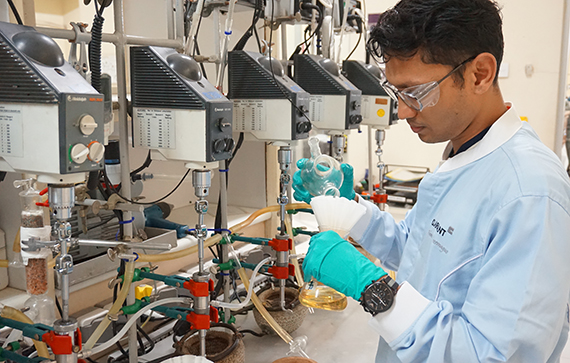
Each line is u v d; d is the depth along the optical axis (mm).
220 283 2023
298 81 2264
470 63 883
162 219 2232
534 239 816
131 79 1487
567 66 4062
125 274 1503
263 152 2881
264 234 2959
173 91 1403
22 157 1075
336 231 1125
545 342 793
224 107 1412
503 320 806
